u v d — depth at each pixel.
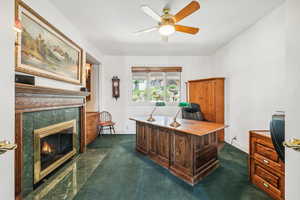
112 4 2.00
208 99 3.71
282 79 2.06
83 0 1.91
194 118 3.38
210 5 2.03
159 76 4.65
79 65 2.78
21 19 1.50
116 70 4.47
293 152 1.00
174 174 2.09
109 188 1.78
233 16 2.33
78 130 2.83
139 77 4.64
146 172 2.16
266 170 1.68
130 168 2.28
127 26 2.62
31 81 1.56
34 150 1.70
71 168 2.28
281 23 2.05
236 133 3.14
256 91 2.55
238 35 3.04
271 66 2.23
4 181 1.04
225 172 2.14
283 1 1.97
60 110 2.23
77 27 2.65
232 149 3.03
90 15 2.27
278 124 1.39
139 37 3.12
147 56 4.50
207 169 2.06
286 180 1.06
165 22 1.82
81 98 2.83
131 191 1.73
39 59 1.75
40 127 1.81
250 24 2.60
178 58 4.52
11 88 1.09
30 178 1.66
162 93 4.64
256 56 2.54
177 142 2.07
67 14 2.24
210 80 3.65
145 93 4.65
